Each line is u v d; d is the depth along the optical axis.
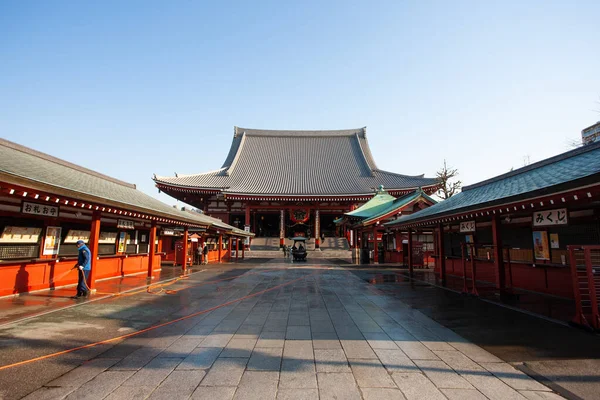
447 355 5.76
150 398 4.16
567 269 10.68
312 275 18.98
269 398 4.20
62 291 11.68
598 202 8.67
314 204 46.31
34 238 11.19
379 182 48.41
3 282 10.16
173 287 13.76
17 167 8.69
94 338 6.56
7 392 4.25
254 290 13.21
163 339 6.58
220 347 6.12
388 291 13.06
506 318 8.45
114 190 14.48
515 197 8.41
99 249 15.11
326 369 5.12
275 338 6.71
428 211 16.64
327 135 63.09
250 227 49.75
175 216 16.09
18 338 6.42
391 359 5.56
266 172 53.62
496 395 4.31
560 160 10.96
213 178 49.44
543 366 5.25
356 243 34.50
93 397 4.16
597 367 5.19
